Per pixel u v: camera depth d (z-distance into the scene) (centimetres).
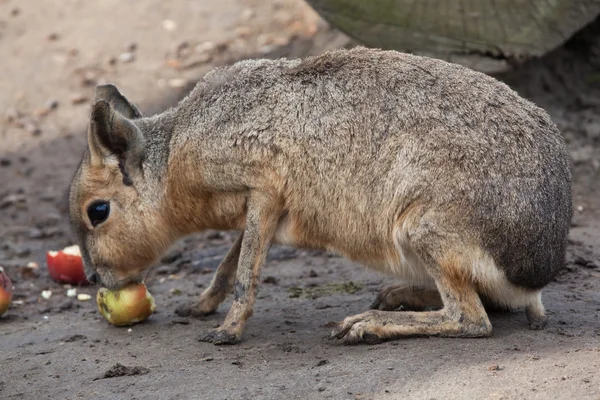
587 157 1631
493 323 990
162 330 1076
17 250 1517
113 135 1027
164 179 1036
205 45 2138
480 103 948
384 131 954
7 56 2206
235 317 995
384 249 973
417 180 928
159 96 1973
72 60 2170
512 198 907
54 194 1764
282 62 1030
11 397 887
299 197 987
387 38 1600
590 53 1912
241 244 1045
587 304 1062
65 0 2377
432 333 934
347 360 891
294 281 1273
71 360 987
